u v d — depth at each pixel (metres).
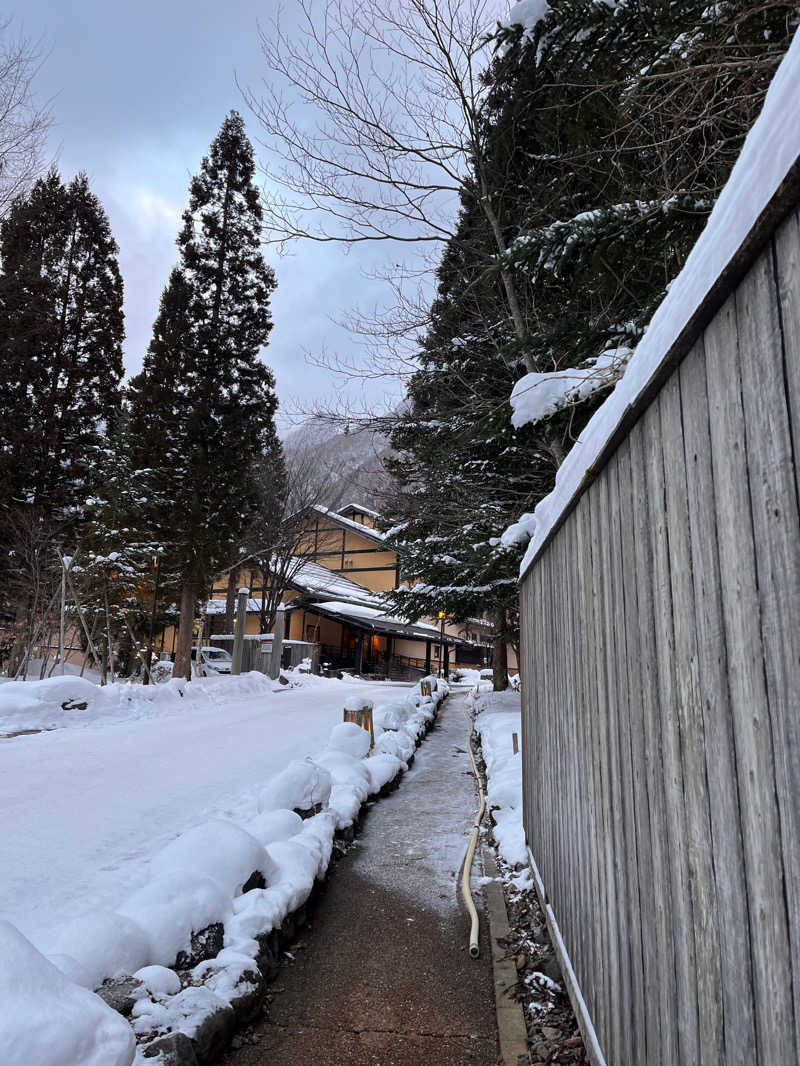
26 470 17.30
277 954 2.99
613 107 4.11
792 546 0.78
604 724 1.93
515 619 12.85
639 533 1.53
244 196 18.81
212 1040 2.20
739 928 0.97
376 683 24.06
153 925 2.61
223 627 28.34
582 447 2.24
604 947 1.93
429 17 5.36
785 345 0.80
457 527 9.59
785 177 0.74
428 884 4.02
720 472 1.03
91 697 10.98
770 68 3.03
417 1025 2.51
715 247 1.00
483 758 8.02
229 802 5.50
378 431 7.25
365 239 5.97
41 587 14.72
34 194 16.86
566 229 4.08
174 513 16.80
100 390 20.02
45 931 2.96
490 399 6.79
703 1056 1.12
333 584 32.78
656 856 1.41
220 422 17.84
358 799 5.46
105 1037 1.55
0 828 4.57
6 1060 1.34
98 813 5.05
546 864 3.23
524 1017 2.51
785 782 0.81
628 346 4.47
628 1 3.67
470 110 5.87
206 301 18.97
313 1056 2.29
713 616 1.06
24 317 16.62
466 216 7.24
